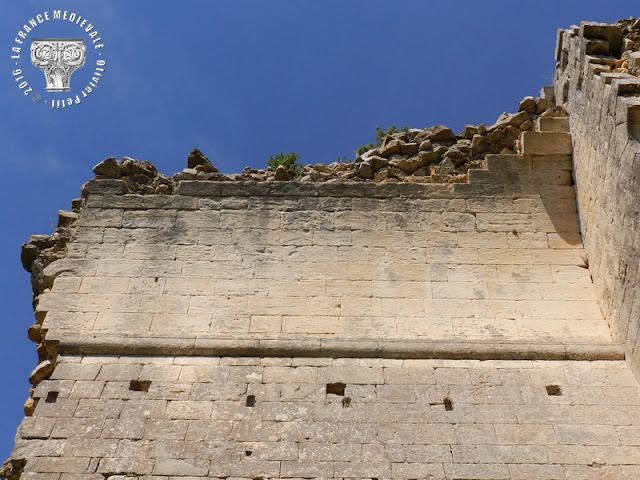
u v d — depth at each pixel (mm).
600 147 12516
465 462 10297
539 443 10531
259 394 11164
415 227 13383
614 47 13742
